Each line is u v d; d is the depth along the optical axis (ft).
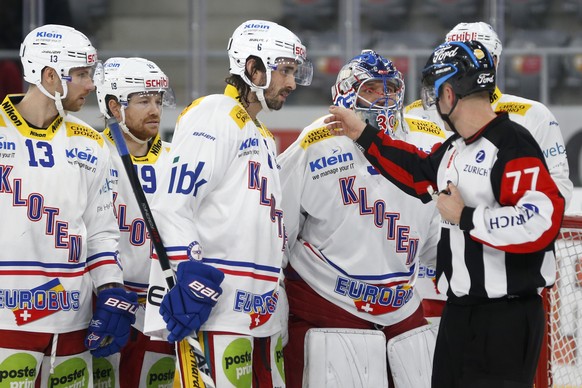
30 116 33.06
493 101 39.65
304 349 35.65
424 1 91.91
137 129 38.70
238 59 32.42
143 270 38.34
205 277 30.01
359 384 34.76
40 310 32.27
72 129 33.94
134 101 38.40
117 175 38.42
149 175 39.14
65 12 90.22
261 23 32.76
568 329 40.55
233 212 31.65
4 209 31.99
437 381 29.86
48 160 32.68
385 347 35.47
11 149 32.27
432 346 36.42
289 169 35.24
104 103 38.75
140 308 38.40
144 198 31.58
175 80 89.81
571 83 86.43
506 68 87.15
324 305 35.70
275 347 33.58
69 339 33.47
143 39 90.58
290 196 35.12
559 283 40.34
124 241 38.27
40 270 32.37
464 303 28.81
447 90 28.32
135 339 38.52
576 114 85.81
